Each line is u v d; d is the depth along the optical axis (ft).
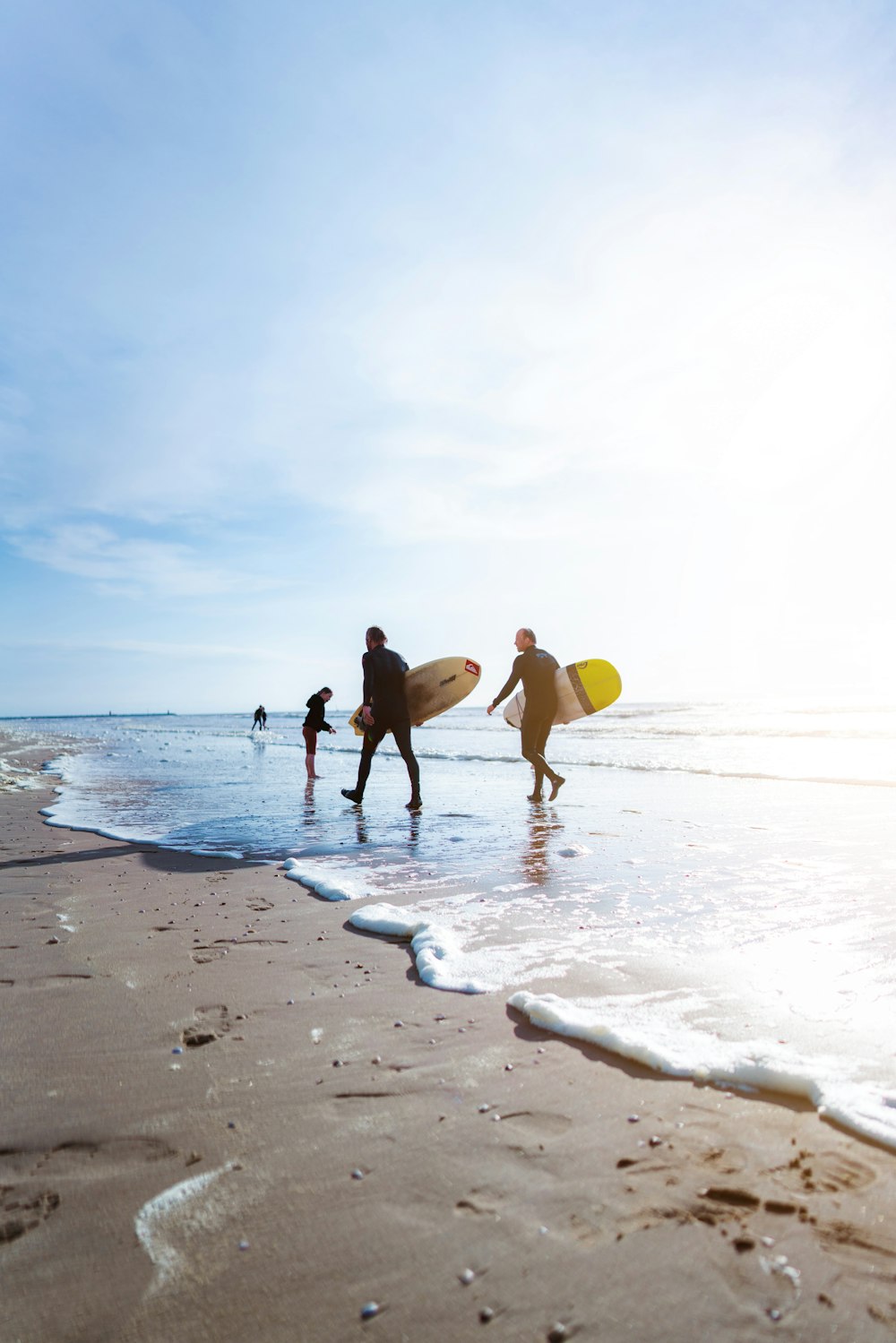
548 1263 4.37
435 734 100.32
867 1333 3.83
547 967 9.59
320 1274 4.33
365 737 26.20
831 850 17.28
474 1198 4.97
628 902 12.82
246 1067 6.97
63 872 15.98
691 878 14.64
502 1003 8.45
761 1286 4.16
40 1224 4.80
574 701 30.73
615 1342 3.82
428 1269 4.35
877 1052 6.94
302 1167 5.36
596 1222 4.71
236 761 57.82
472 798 29.55
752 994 8.51
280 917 12.35
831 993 8.50
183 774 43.88
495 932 11.16
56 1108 6.25
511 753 59.77
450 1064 6.96
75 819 24.20
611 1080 6.61
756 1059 6.61
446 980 9.14
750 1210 4.78
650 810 25.18
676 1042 7.23
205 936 11.24
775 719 108.06
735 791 30.76
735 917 11.75
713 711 144.56
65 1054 7.30
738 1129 5.76
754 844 18.33
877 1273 4.22
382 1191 5.07
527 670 27.53
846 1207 4.79
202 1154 5.55
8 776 40.91
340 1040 7.54
